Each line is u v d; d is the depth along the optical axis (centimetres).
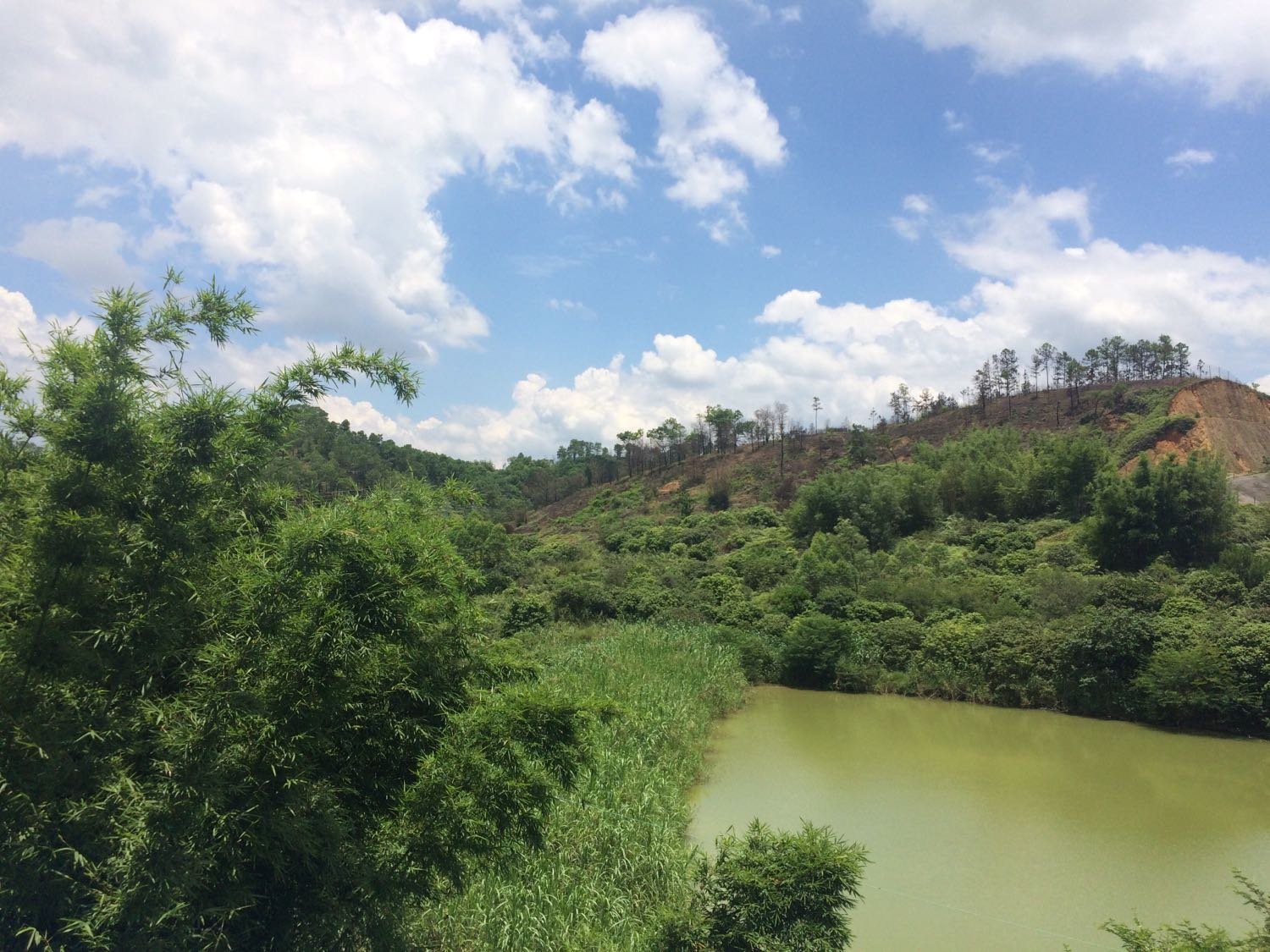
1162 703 1784
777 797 1284
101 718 389
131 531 402
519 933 680
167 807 372
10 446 409
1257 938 558
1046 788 1348
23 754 365
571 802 950
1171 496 2639
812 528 3950
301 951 464
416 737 523
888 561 3198
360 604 459
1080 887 945
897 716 1944
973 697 2119
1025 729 1794
